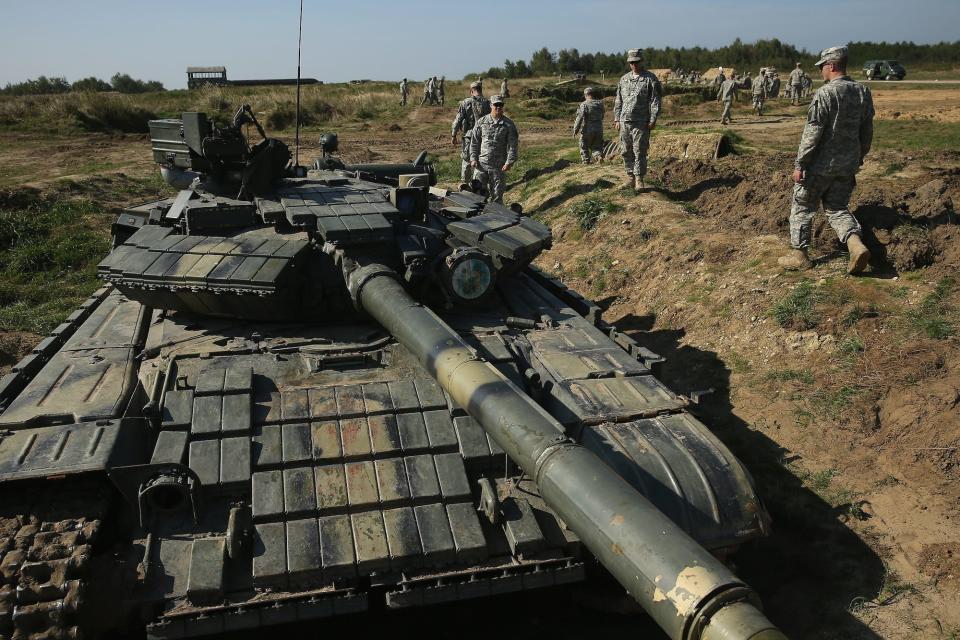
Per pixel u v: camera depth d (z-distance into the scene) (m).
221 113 44.72
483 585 5.80
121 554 5.74
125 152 33.84
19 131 39.12
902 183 16.06
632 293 14.50
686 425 6.79
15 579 5.22
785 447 9.30
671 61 103.31
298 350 7.70
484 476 6.56
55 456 5.86
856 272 11.10
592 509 4.96
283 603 5.52
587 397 7.08
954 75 74.88
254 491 6.02
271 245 8.33
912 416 9.02
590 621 7.00
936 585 7.15
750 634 3.98
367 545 5.75
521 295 9.64
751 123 33.44
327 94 56.03
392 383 7.12
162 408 6.65
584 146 22.56
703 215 16.64
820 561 7.56
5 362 12.47
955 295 10.59
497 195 18.52
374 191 10.27
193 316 8.72
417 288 8.63
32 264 18.02
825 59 10.81
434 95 52.50
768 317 11.53
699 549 4.55
